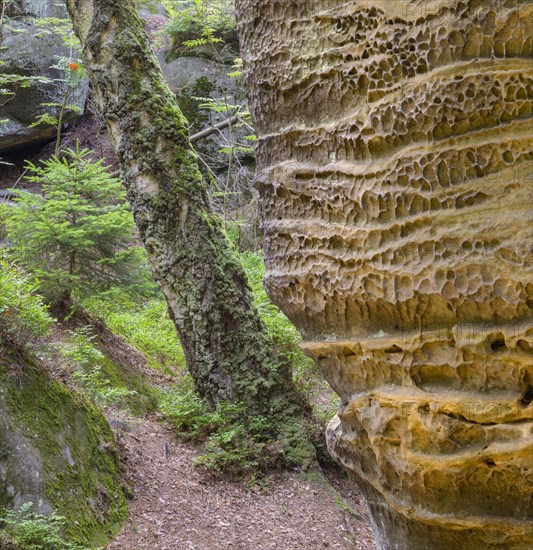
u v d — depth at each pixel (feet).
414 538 10.52
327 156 10.91
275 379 25.29
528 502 9.32
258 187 12.00
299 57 11.03
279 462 23.77
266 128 11.82
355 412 10.80
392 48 9.81
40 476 16.62
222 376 24.95
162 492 20.61
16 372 17.79
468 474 9.50
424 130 9.62
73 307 26.99
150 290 28.68
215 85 57.47
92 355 23.52
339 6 10.45
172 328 34.55
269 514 21.54
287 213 11.53
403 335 10.09
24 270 25.90
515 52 9.04
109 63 25.59
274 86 11.46
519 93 9.02
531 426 9.03
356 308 10.71
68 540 15.99
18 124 55.62
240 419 24.53
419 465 9.79
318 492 23.12
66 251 26.35
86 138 58.65
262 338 25.58
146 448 22.53
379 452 10.40
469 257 9.31
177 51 59.67
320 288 11.05
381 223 10.16
